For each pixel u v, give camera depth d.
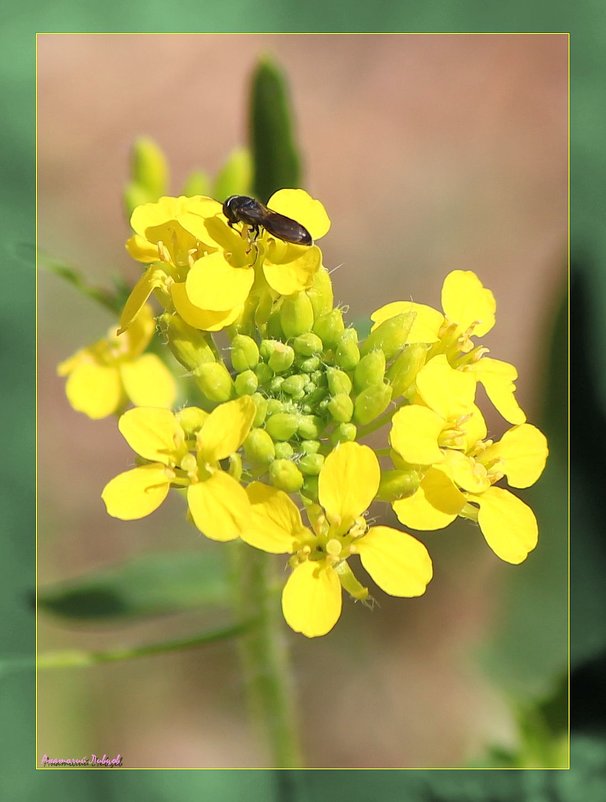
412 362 0.17
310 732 0.23
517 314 0.28
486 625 0.21
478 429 0.17
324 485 0.17
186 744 0.24
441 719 0.23
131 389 0.19
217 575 0.19
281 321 0.17
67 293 0.27
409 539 0.17
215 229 0.17
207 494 0.17
